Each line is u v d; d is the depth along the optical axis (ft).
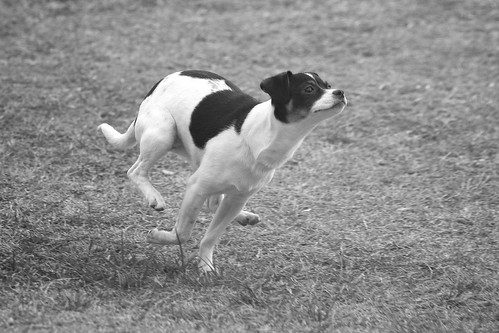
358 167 41.34
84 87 48.16
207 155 27.68
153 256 30.25
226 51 56.85
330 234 34.50
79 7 64.49
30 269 29.07
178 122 28.91
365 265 32.04
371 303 28.66
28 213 33.63
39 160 38.78
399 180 40.19
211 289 28.35
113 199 35.91
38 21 60.70
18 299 26.53
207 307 26.91
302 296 28.84
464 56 58.23
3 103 44.60
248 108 27.45
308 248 33.24
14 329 24.13
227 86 29.25
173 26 61.57
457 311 28.86
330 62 56.39
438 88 52.01
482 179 40.37
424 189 39.37
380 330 26.32
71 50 54.90
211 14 64.90
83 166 38.63
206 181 27.71
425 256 33.01
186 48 56.95
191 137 28.48
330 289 29.60
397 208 37.32
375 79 53.21
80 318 25.31
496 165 41.98
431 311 28.53
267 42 59.21
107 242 31.94
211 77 29.58
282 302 28.04
